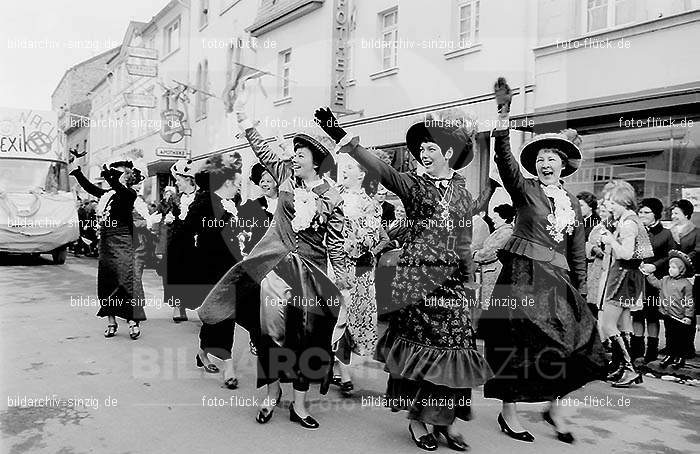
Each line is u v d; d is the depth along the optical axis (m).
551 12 8.99
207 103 15.16
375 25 11.76
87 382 4.56
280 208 3.95
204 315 4.18
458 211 3.49
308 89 12.73
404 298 3.49
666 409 4.29
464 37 10.17
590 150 8.68
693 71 7.64
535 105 9.12
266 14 13.91
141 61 17.14
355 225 4.31
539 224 3.70
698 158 7.75
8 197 13.31
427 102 10.55
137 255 6.28
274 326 3.73
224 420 3.82
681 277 5.40
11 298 8.59
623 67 8.25
